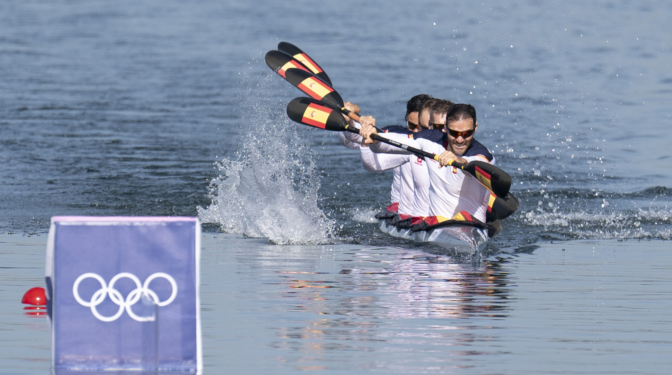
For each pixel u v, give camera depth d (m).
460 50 101.44
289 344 16.50
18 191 40.00
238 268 24.83
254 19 130.25
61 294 14.16
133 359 14.27
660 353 16.11
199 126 61.00
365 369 14.93
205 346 16.33
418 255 27.52
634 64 90.50
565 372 14.88
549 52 99.06
